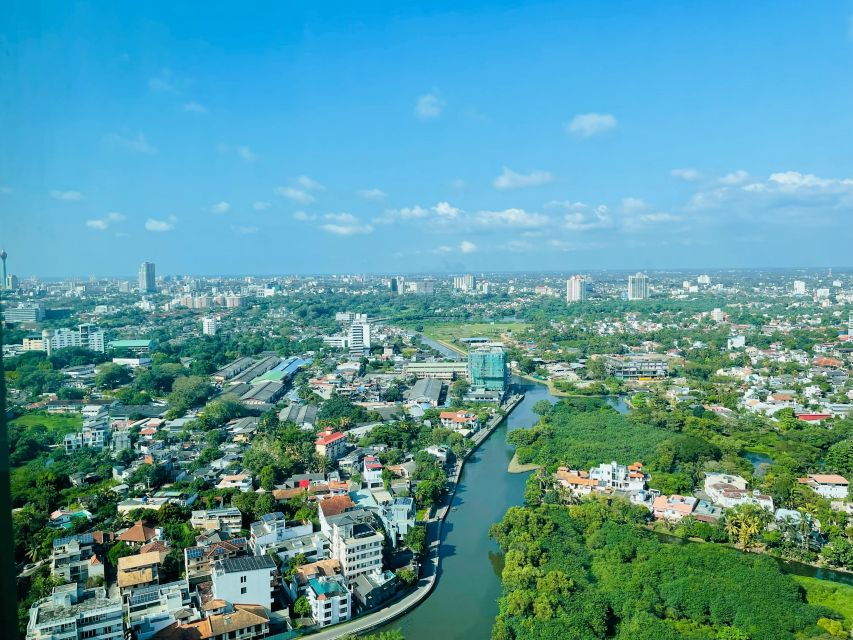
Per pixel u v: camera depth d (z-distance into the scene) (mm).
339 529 186500
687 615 161000
